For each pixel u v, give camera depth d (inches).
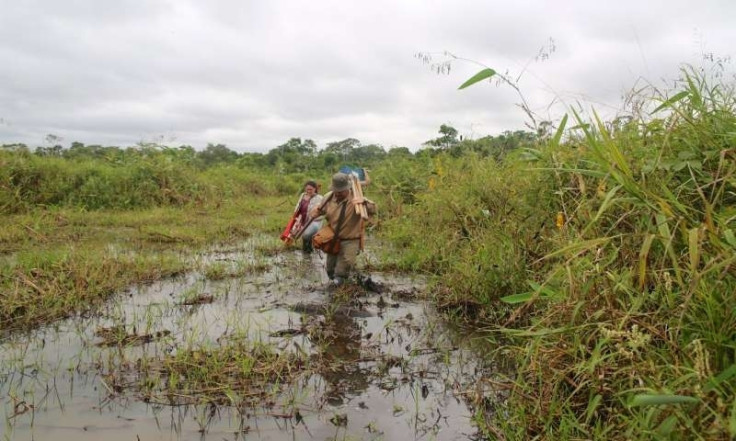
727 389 87.2
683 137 131.0
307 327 198.2
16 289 213.8
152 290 249.4
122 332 187.6
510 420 120.6
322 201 262.7
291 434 124.1
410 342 185.0
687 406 86.9
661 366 94.0
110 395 141.0
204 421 128.9
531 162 205.0
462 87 135.5
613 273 118.6
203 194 631.8
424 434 124.8
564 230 156.8
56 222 443.5
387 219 452.4
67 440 119.6
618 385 108.2
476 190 264.4
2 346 175.5
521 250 206.4
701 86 137.6
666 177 124.8
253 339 184.5
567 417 111.1
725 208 110.8
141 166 610.9
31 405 134.4
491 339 182.9
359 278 263.6
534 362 124.7
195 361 159.5
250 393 142.8
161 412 133.3
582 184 142.2
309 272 295.7
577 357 118.0
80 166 593.3
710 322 94.0
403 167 550.9
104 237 392.8
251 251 360.2
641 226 118.9
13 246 332.8
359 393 146.1
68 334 187.8
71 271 248.4
